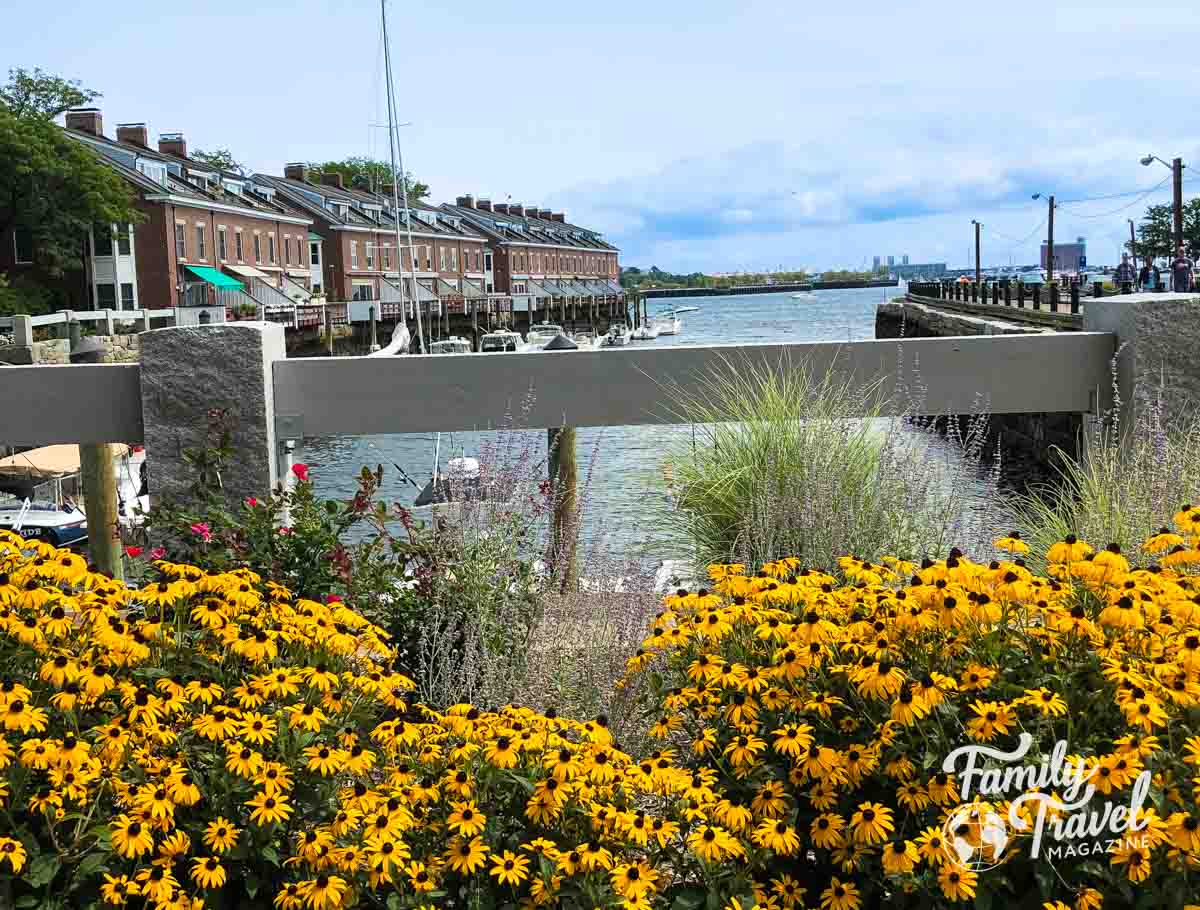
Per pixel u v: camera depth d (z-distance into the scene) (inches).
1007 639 111.3
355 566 197.8
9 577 117.3
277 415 253.4
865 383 258.8
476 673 169.0
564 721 112.7
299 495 199.2
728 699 113.3
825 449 219.9
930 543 207.2
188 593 124.6
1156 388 253.8
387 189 3769.7
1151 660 104.4
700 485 227.8
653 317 4862.2
